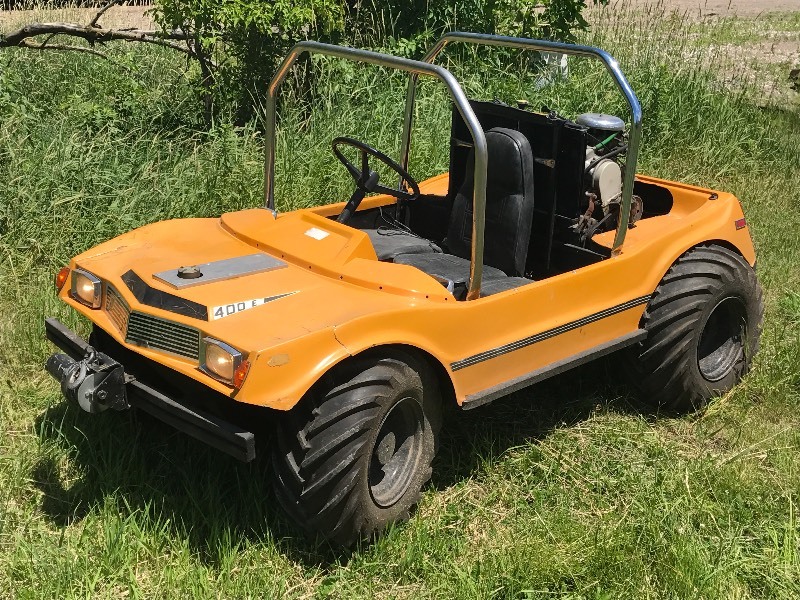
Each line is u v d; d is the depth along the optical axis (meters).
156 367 3.81
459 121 4.70
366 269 3.78
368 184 4.47
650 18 12.20
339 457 3.36
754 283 4.86
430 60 4.78
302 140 6.88
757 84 11.49
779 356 5.18
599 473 4.23
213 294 3.54
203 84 7.82
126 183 6.12
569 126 4.41
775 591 3.57
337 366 3.44
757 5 19.53
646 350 4.59
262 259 3.91
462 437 4.39
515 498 4.03
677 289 4.55
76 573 3.36
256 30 7.59
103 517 3.67
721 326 4.95
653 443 4.47
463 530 3.82
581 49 4.22
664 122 8.55
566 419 4.66
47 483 3.90
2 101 6.71
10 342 4.82
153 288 3.61
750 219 7.31
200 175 6.27
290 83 7.60
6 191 5.73
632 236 4.71
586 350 4.33
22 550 3.46
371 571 3.52
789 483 4.20
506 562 3.55
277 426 3.48
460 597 3.39
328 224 4.04
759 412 4.82
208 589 3.34
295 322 3.39
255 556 3.51
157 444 4.10
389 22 9.08
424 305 3.64
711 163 8.38
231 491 3.86
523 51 9.18
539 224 4.62
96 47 9.24
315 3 7.40
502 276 4.34
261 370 3.19
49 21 10.26
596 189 4.68
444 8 9.19
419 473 3.80
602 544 3.64
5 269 5.40
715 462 4.34
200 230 4.27
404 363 3.59
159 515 3.68
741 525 3.93
